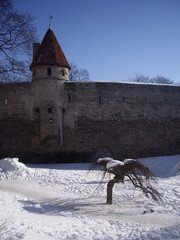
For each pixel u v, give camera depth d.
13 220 6.03
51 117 19.31
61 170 14.77
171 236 5.61
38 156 19.09
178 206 8.21
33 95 19.80
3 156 19.72
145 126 21.22
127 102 20.91
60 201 9.16
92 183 11.78
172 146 22.00
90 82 20.34
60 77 19.78
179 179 12.43
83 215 7.48
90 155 19.70
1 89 20.44
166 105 22.17
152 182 11.32
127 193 10.04
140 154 20.78
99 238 5.44
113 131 20.34
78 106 20.03
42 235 5.21
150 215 7.45
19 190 10.66
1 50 19.08
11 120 20.05
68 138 19.61
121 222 6.81
